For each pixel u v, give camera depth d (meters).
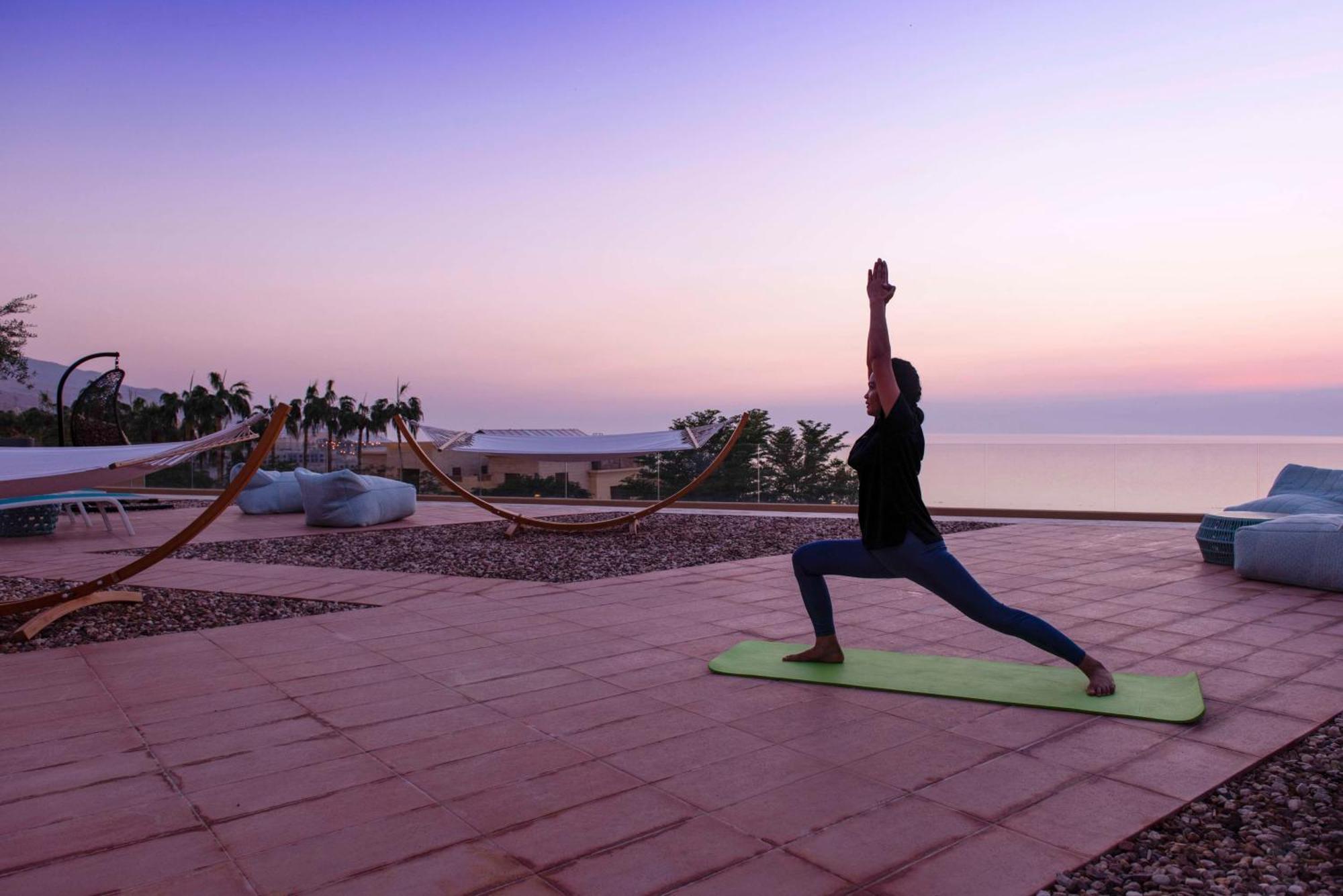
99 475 4.14
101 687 3.41
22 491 4.23
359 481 10.21
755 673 3.46
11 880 1.79
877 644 4.00
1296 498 6.98
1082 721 2.81
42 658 3.94
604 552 7.72
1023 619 3.04
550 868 1.82
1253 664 3.56
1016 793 2.22
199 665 3.77
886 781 2.31
